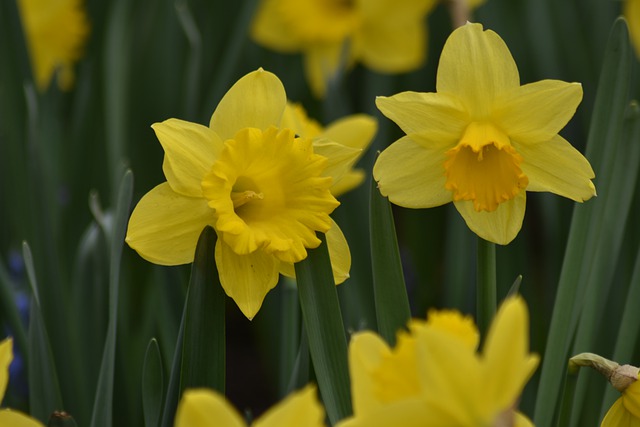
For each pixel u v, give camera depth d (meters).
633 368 0.94
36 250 1.13
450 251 1.33
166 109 1.47
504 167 0.95
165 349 1.09
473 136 0.94
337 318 0.95
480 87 0.95
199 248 0.94
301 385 1.00
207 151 0.95
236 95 0.96
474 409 0.82
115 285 0.98
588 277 1.03
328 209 0.96
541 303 1.46
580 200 0.95
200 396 0.82
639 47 1.48
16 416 0.86
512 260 1.26
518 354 0.82
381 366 0.85
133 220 0.95
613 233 1.06
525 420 0.88
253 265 0.95
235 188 0.98
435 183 0.96
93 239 1.11
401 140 0.95
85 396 1.11
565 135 1.47
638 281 1.03
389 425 0.83
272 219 0.96
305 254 0.95
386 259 0.96
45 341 1.01
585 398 1.18
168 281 1.07
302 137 0.97
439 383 0.82
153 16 1.49
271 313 1.35
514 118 0.95
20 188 1.28
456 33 0.95
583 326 1.05
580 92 0.94
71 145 1.39
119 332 1.09
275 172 0.96
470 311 1.29
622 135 1.05
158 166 1.43
